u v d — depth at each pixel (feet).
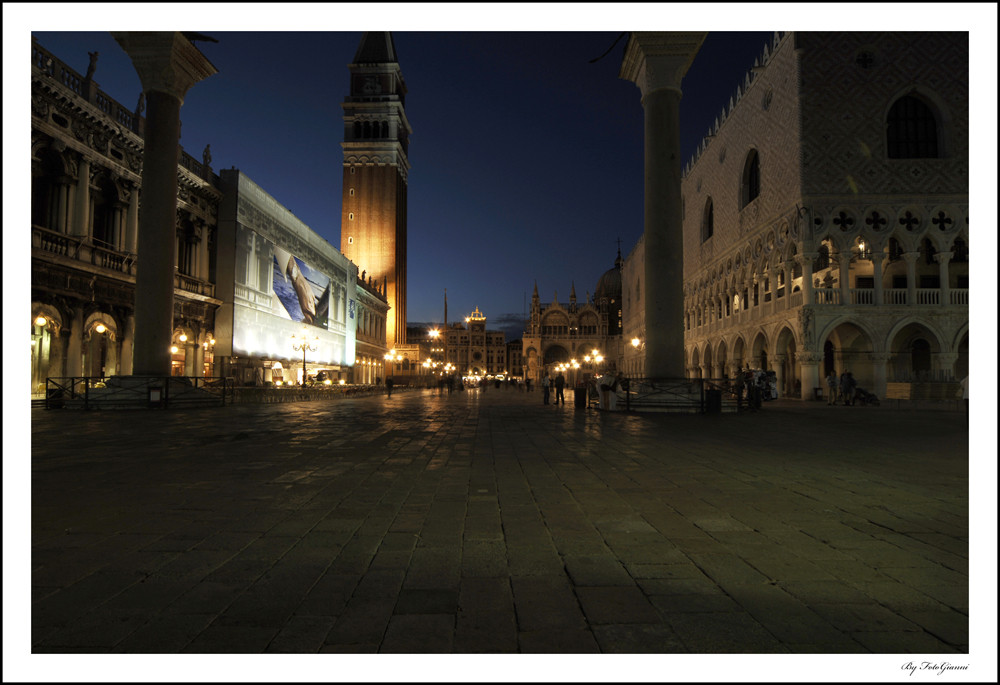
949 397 84.12
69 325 82.12
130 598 10.66
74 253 82.07
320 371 167.43
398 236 297.53
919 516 17.12
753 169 132.05
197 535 14.94
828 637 9.14
